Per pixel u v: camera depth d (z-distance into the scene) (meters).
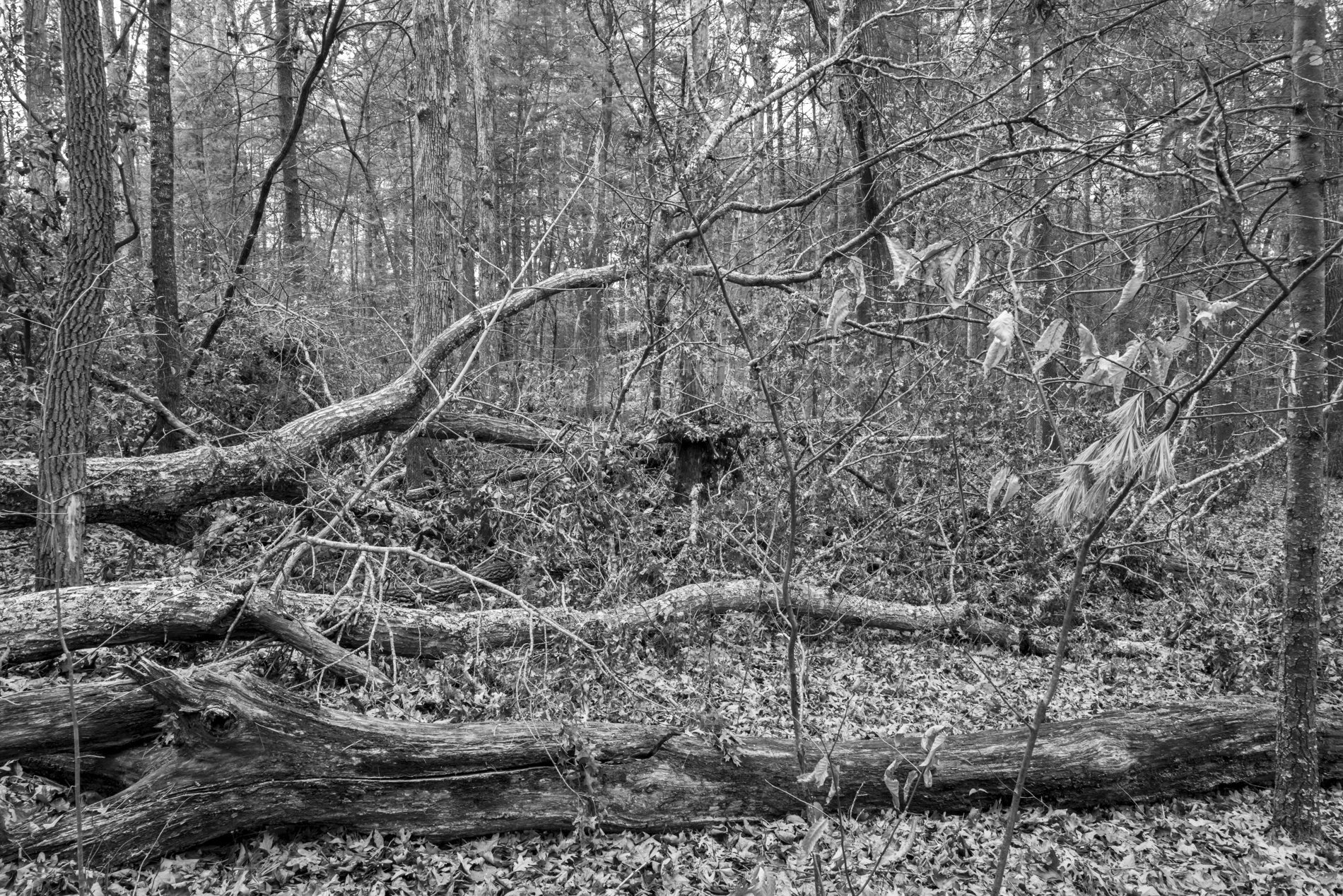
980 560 8.51
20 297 7.23
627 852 4.17
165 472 6.29
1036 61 6.32
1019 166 7.21
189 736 3.78
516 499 7.48
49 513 4.82
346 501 6.57
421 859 3.94
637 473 7.75
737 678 6.28
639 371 8.40
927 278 1.77
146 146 10.06
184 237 14.42
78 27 4.70
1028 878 4.21
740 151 10.23
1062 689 6.75
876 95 9.36
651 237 7.36
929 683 6.63
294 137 8.38
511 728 4.32
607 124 11.03
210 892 3.61
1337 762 5.39
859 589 7.84
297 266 13.23
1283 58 4.44
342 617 5.45
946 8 7.79
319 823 4.01
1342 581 8.76
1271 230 7.55
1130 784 4.95
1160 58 6.57
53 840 3.58
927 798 4.72
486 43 13.12
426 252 8.37
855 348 8.59
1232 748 5.12
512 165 22.20
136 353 8.73
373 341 13.00
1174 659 7.57
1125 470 1.53
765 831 4.41
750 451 8.34
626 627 6.07
